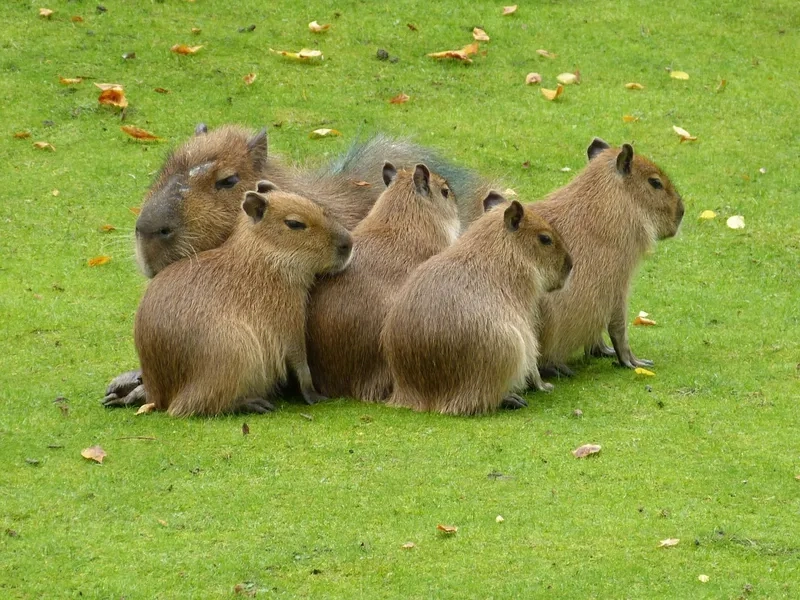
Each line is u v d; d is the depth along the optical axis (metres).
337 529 8.60
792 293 14.11
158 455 9.87
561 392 11.45
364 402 11.31
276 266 10.98
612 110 18.41
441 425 10.53
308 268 11.09
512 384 10.91
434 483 9.32
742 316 13.46
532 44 20.02
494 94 18.69
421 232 11.70
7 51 18.81
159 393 10.93
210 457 9.84
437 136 17.38
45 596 7.80
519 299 11.04
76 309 13.38
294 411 11.02
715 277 14.53
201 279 10.86
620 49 20.03
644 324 13.24
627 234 12.10
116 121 17.58
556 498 9.06
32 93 18.00
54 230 15.12
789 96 18.98
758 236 15.50
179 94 18.14
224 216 11.64
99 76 18.41
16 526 8.69
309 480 9.40
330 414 10.89
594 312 11.95
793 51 20.23
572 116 18.20
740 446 9.99
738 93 19.03
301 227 10.97
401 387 11.12
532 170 16.72
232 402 10.83
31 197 15.80
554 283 11.28
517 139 17.48
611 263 12.01
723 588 7.82
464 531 8.56
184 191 11.51
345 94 18.39
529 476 9.45
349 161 13.73
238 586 7.87
